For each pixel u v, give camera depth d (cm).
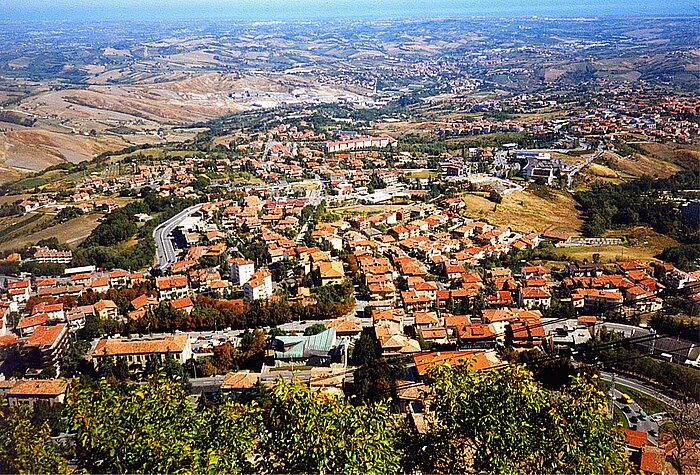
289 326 11700
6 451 3691
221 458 3528
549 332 10481
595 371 8562
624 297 12150
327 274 14038
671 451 7031
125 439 3525
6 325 11812
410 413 7062
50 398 8675
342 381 9031
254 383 8862
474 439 3806
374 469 3478
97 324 11500
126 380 9825
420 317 11112
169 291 13688
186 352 10394
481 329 10306
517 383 3978
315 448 3462
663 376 8794
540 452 3622
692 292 12081
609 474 3650
